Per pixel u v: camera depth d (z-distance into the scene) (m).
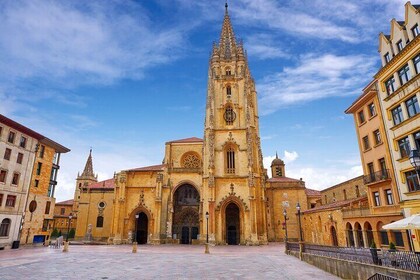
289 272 23.20
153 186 66.44
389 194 34.19
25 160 52.09
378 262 18.83
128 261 30.02
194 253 40.56
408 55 30.20
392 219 32.56
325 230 51.34
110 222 71.75
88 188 74.56
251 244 57.16
